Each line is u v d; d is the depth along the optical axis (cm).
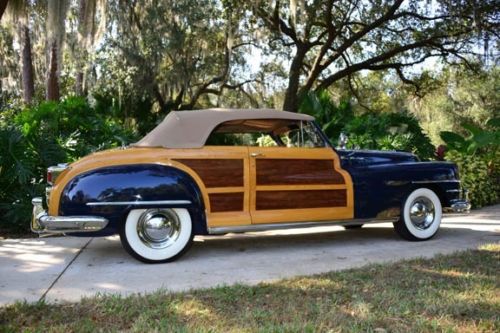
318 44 2112
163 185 512
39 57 2389
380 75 2691
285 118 584
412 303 372
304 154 581
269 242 636
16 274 471
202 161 536
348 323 334
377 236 674
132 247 511
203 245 617
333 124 1234
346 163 604
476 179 966
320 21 2078
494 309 361
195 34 1933
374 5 1938
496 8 1781
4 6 779
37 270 488
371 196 605
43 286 430
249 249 592
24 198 695
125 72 1830
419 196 631
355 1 2008
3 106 1416
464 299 381
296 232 709
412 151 1103
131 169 510
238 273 475
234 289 408
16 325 330
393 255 551
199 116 557
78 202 491
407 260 509
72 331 319
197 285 433
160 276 466
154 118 1941
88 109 996
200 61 2011
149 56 1833
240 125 593
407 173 622
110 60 1853
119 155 518
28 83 2033
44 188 705
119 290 419
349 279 439
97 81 1878
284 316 346
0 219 719
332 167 598
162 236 523
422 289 405
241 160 551
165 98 2034
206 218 533
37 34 2036
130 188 503
